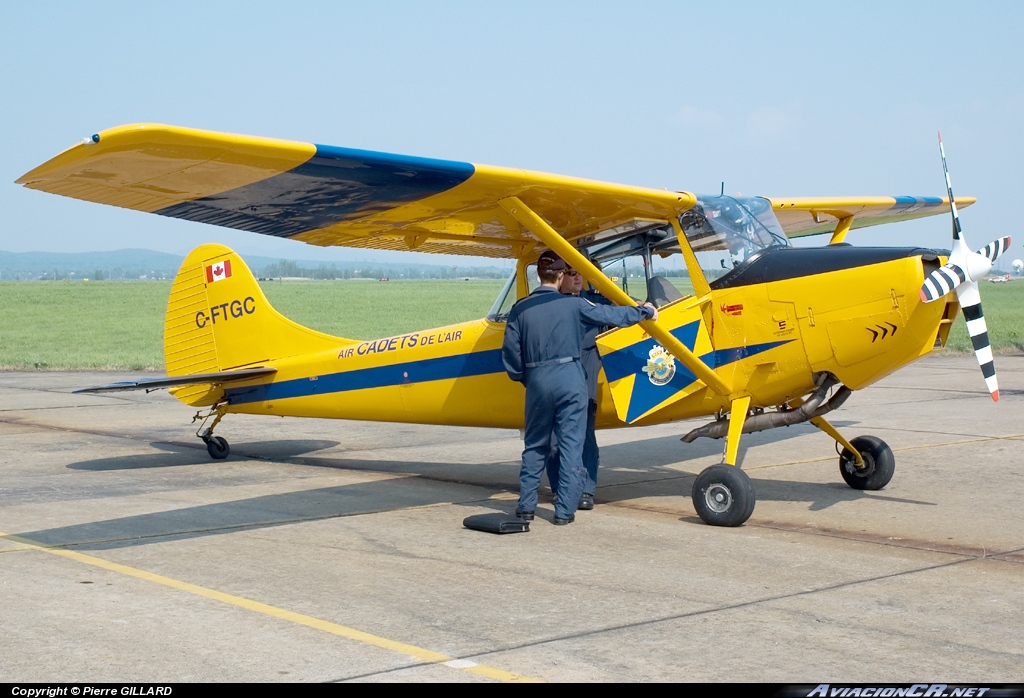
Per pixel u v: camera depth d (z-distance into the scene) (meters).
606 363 6.17
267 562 4.69
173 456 8.48
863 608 3.93
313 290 76.81
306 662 3.28
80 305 48.41
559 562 4.71
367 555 4.85
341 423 11.01
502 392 6.75
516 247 6.86
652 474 7.47
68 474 7.46
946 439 8.77
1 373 17.30
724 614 3.85
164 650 3.39
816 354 5.57
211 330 8.30
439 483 7.14
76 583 4.28
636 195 5.62
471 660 3.31
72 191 4.66
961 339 21.05
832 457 8.01
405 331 29.31
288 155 4.43
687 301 5.98
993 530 5.38
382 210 5.70
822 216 8.08
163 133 3.99
